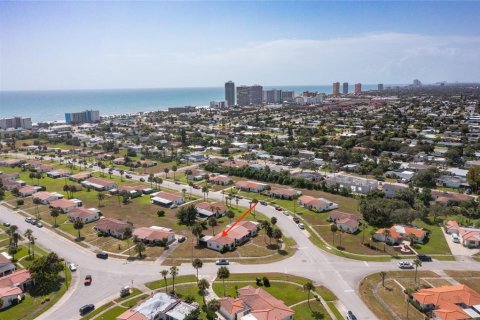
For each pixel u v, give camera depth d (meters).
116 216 162.12
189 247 130.00
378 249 127.31
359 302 96.12
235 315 88.44
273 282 106.19
